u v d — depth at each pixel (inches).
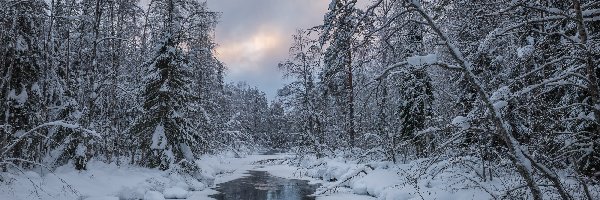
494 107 262.7
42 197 471.5
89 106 685.3
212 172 1029.2
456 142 401.1
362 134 1021.2
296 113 1443.2
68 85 703.7
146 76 813.2
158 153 794.8
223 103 1793.8
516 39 362.0
